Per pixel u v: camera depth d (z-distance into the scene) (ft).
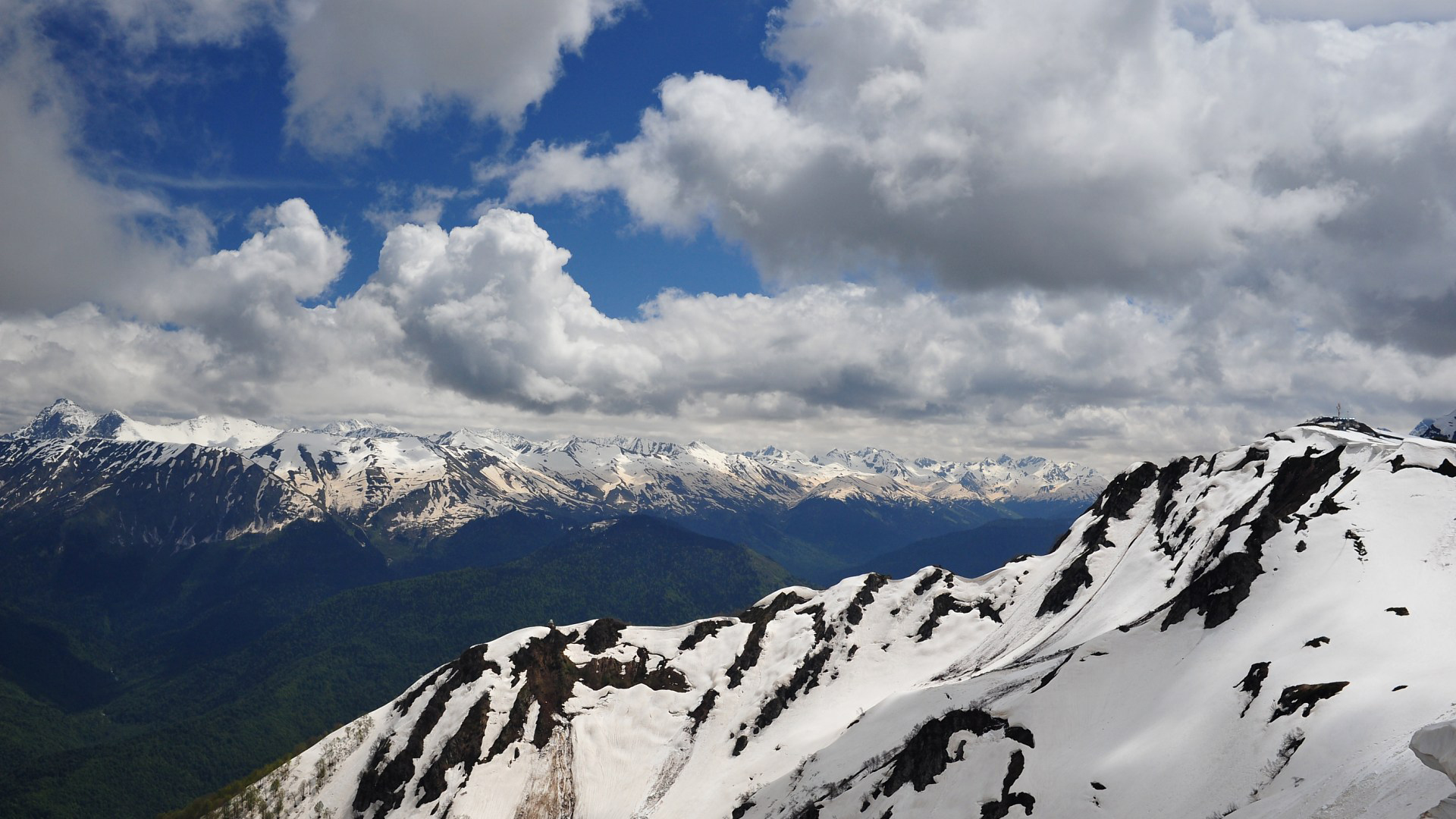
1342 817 266.36
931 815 464.65
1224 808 347.15
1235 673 424.87
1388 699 338.13
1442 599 409.28
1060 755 451.12
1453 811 116.06
